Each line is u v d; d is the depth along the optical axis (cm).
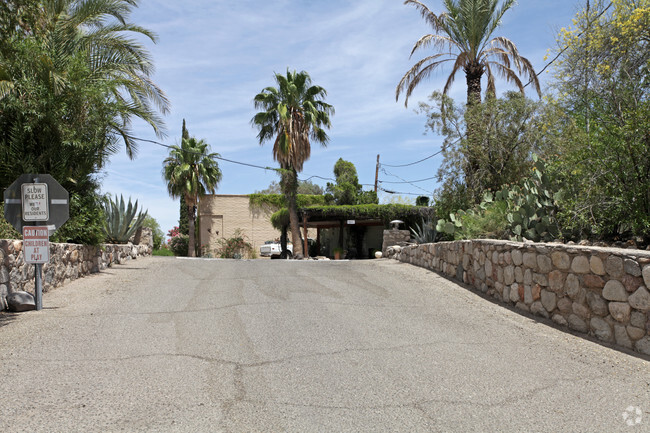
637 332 541
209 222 4097
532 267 750
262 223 4159
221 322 686
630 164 798
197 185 3828
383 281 1083
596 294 606
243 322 685
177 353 541
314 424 367
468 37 1820
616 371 486
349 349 561
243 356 532
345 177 4103
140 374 472
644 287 532
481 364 511
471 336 623
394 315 739
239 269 1333
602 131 851
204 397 417
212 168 3938
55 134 1141
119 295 906
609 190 845
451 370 491
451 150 1650
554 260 691
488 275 912
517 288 796
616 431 359
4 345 567
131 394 421
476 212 1402
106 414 378
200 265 1486
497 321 706
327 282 1059
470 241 1009
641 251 558
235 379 462
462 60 1877
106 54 1363
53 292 933
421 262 1411
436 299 873
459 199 1670
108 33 1376
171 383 449
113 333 627
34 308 767
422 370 491
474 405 405
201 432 351
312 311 757
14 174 1103
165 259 1866
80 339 596
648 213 803
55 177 1151
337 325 671
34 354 532
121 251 1544
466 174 1639
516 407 402
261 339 600
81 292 938
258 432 353
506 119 1569
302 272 1247
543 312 720
